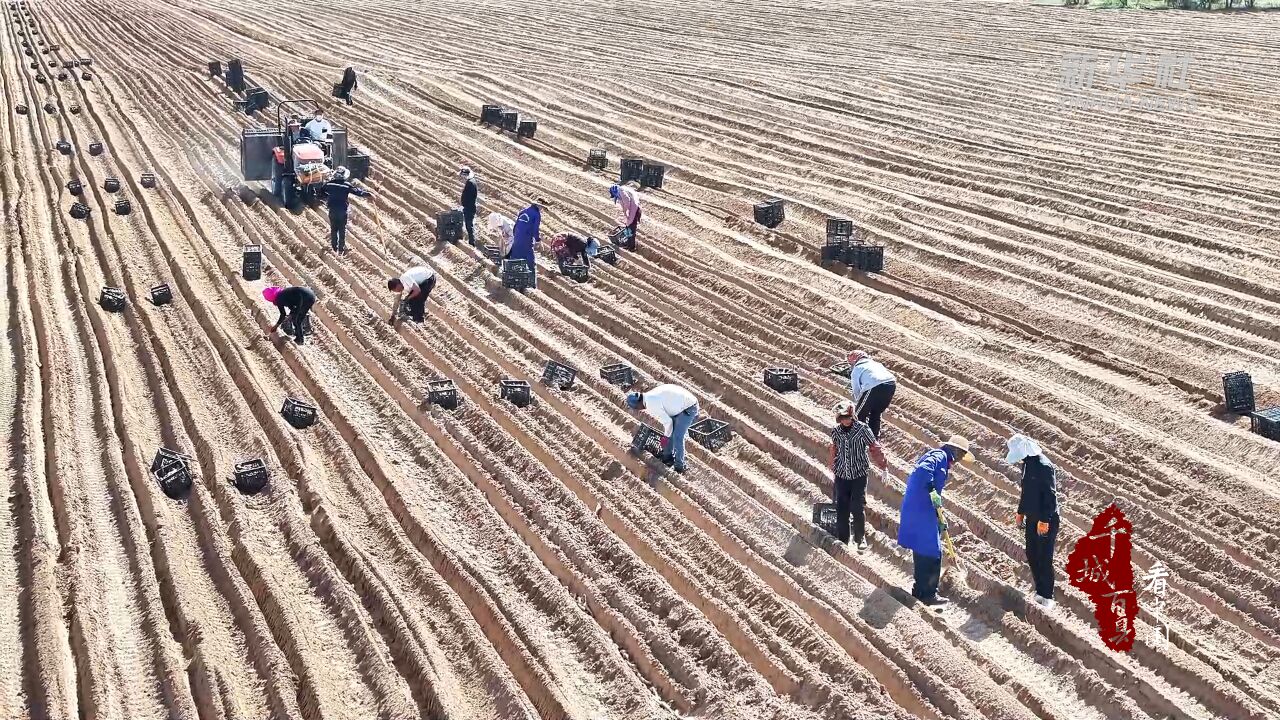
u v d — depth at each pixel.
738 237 22.27
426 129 30.83
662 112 33.00
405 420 14.02
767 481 13.10
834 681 9.59
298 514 11.82
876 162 27.58
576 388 15.29
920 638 10.09
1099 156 27.94
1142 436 14.08
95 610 10.22
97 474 12.59
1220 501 12.51
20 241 20.62
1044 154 28.20
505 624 10.20
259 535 11.52
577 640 10.12
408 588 10.80
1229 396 14.71
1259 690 9.55
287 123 24.12
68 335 16.44
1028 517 10.52
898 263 20.86
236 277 19.14
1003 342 17.14
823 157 28.23
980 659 9.97
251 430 13.58
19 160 26.14
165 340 16.22
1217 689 9.46
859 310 18.50
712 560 11.32
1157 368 16.53
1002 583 10.91
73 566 10.78
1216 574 11.26
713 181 25.92
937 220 23.30
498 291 18.83
